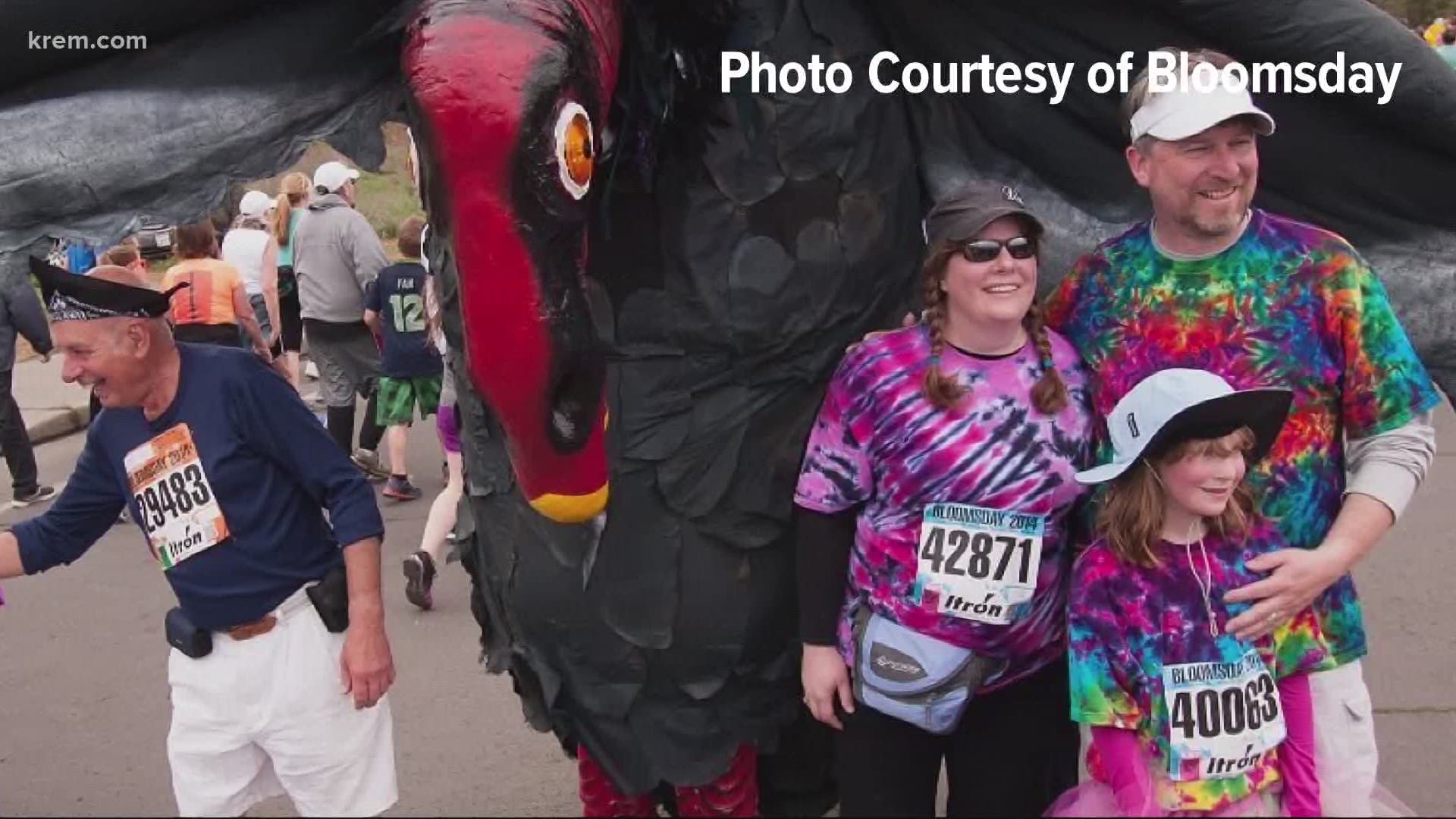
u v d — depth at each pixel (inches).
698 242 86.4
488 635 98.7
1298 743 77.6
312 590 93.2
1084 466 82.0
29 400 341.4
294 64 87.3
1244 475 77.9
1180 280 80.4
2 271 86.7
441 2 68.6
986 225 77.9
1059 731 87.1
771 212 86.7
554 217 66.2
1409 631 167.8
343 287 250.5
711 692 91.2
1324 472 79.9
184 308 230.4
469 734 149.1
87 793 138.0
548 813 130.3
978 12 90.5
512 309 65.5
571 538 88.9
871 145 89.2
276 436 90.2
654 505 88.8
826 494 84.6
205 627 92.5
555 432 69.3
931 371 80.5
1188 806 75.8
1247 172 77.0
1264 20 85.4
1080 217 95.0
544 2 68.4
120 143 87.2
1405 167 90.7
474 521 94.4
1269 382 78.5
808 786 100.5
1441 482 228.2
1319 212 94.4
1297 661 78.5
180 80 87.8
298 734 93.6
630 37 79.1
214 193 88.3
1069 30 90.0
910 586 82.1
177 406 89.7
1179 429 73.6
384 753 98.0
